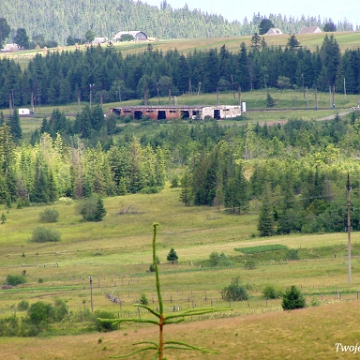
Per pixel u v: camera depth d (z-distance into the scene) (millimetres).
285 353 175000
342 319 192000
